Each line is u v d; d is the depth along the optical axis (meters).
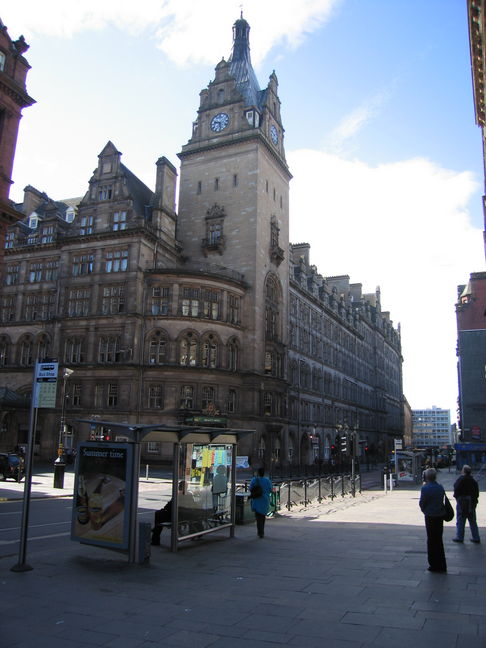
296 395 66.06
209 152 61.00
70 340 52.25
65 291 53.34
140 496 27.64
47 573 10.88
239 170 59.00
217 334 51.12
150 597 9.27
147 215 56.06
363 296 121.06
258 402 53.19
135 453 12.18
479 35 28.52
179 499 13.98
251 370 53.19
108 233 52.16
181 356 49.72
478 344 68.19
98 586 9.98
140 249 51.47
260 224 57.66
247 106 60.75
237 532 16.91
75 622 7.97
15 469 34.28
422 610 8.41
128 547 11.82
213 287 51.94
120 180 54.50
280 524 19.00
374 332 112.12
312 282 77.31
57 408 50.81
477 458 62.91
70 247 54.06
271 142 62.34
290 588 9.84
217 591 9.66
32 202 64.12
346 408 87.00
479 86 32.34
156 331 49.91
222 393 50.16
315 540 15.34
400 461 46.66
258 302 55.56
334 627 7.66
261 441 52.81
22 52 28.36
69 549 13.52
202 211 59.75
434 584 10.05
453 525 18.88
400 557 12.72
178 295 50.66
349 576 10.77
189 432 13.81
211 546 14.32
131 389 48.41
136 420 47.94
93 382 49.88
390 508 24.50
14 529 17.08
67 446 49.91
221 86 62.53
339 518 20.72
